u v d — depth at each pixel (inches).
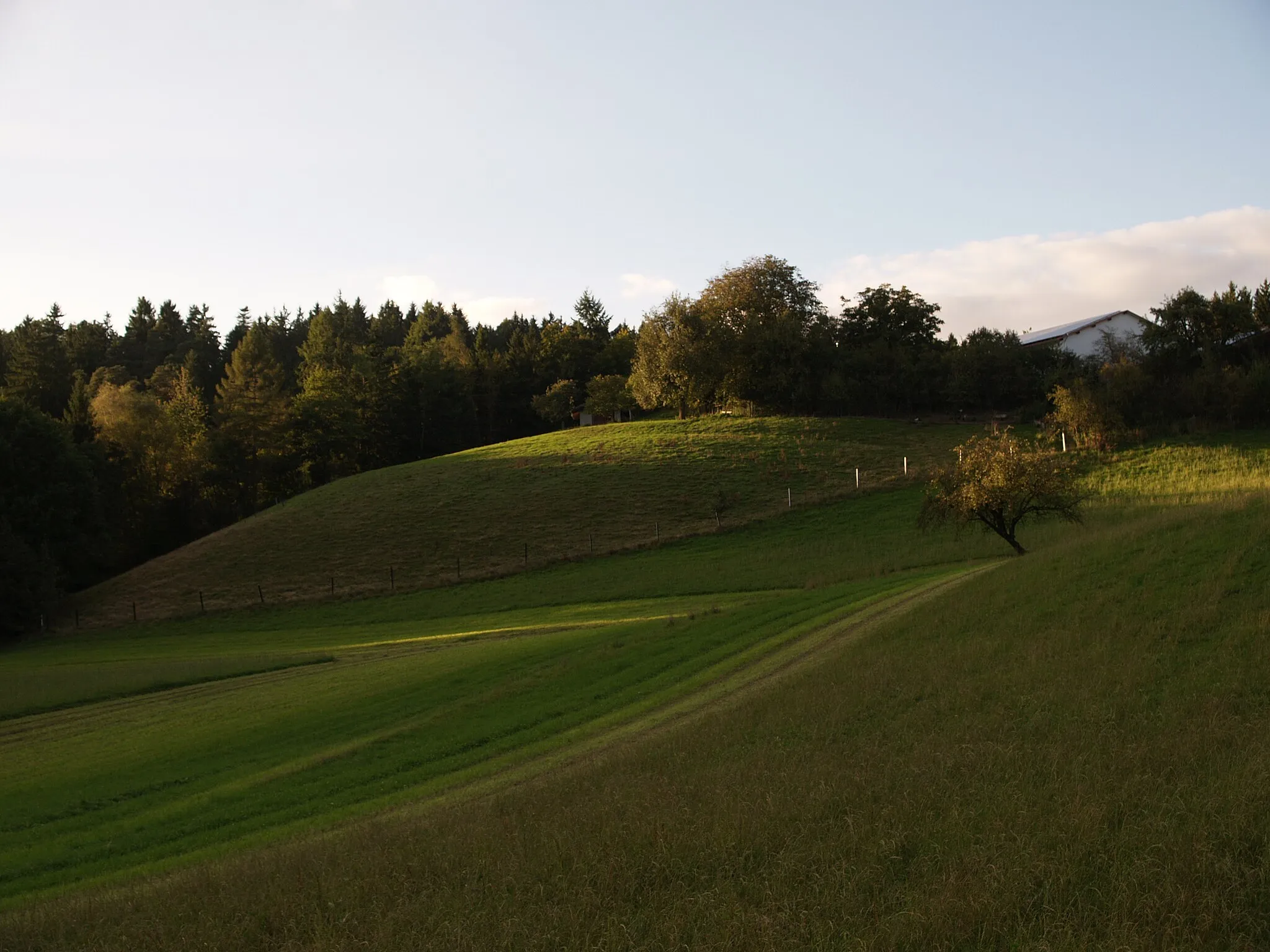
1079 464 2423.7
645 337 4050.2
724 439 3297.2
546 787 597.3
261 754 863.7
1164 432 2600.9
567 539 2433.6
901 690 686.5
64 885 559.8
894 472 2709.2
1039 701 580.1
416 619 1894.7
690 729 704.4
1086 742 479.8
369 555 2474.2
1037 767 453.1
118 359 6427.2
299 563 2461.9
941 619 904.9
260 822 653.3
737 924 332.8
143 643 1931.6
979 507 1466.5
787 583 1721.2
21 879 579.2
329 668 1330.0
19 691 1216.8
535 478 3038.9
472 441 5315.0
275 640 1813.5
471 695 1012.5
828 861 378.0
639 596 1808.6
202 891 459.8
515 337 6151.6
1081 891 322.0
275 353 6441.9
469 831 498.9
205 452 3929.6
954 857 361.4
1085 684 591.5
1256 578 727.1
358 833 542.6
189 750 896.3
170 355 6289.4
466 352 6013.8
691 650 1078.4
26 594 2078.0
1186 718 490.6
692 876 388.2
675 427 3639.3
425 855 461.7
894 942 307.1
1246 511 906.7
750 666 958.4
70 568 2554.1
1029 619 808.9
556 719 860.0
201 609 2165.4
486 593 2047.2
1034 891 328.5
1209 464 2209.6
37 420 2598.4
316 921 392.2
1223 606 689.6
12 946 416.8
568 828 472.4
